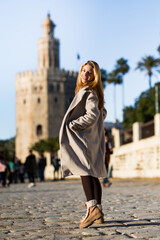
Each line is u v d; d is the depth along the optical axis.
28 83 97.25
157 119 19.73
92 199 3.98
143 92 74.75
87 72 4.12
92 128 3.97
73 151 3.89
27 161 17.73
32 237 3.55
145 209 5.56
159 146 19.62
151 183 15.26
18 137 98.81
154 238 3.33
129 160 23.92
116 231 3.74
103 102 4.14
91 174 3.85
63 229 3.98
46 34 103.38
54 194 10.43
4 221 4.75
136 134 22.80
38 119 95.75
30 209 6.22
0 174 18.52
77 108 3.96
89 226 4.03
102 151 4.11
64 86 97.62
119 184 15.65
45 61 102.50
